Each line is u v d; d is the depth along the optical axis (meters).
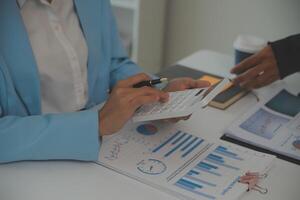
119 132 1.02
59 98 1.13
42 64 1.06
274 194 0.83
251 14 2.10
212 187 0.82
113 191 0.83
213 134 1.04
